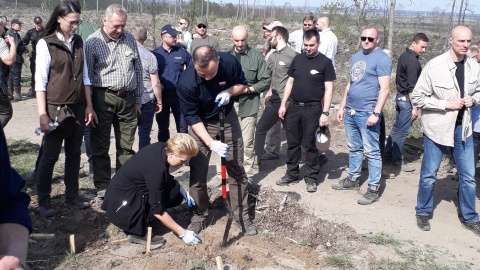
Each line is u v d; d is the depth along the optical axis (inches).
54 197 209.0
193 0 708.7
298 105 228.8
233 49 231.9
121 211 167.2
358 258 171.3
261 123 253.1
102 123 197.3
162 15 1013.2
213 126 175.8
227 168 180.9
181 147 155.7
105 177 206.2
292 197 219.8
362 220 204.7
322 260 168.7
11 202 64.3
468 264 171.6
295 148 238.2
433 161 194.4
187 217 198.7
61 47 175.5
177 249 171.2
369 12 568.1
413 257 173.2
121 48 193.3
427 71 188.4
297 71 227.0
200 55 152.9
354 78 224.2
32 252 165.0
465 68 184.5
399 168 275.6
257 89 226.7
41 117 175.3
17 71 425.4
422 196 198.5
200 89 165.2
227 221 175.3
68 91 178.2
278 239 182.7
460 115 190.2
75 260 161.0
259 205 200.5
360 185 248.2
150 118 241.6
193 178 178.2
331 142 321.7
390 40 429.4
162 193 159.9
